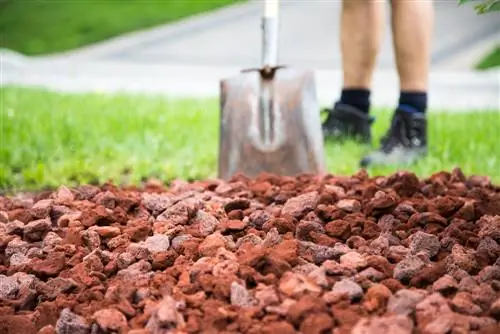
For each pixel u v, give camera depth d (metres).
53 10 24.64
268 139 5.68
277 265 3.45
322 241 3.87
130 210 4.49
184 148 7.33
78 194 4.83
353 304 3.22
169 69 17.20
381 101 13.23
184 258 3.73
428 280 3.43
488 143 7.82
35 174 6.19
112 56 19.48
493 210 4.39
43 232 4.20
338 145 7.62
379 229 4.09
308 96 5.77
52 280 3.54
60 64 18.00
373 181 4.92
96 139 7.68
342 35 7.80
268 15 5.88
